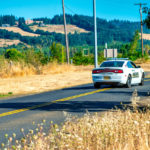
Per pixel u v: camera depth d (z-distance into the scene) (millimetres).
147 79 44531
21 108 19500
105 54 62562
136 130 9703
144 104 18391
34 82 38938
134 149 8438
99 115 15477
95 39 51531
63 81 40719
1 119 15898
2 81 40156
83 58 100438
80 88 32375
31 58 54188
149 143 8906
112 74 30562
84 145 8492
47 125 13914
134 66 33812
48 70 56500
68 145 8219
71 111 17531
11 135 12227
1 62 48969
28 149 8438
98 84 31562
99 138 8625
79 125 10164
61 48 101312
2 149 9531
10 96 26969
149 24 20047
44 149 8430
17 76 47688
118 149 8156
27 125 14141
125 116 12148
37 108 19250
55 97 24859
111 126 9531
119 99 22344
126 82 30859
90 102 21125
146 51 163250
